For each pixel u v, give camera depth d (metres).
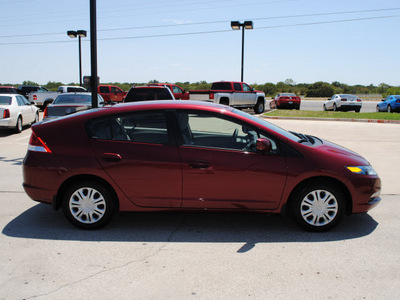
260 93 25.69
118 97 28.42
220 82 24.45
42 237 4.68
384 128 15.69
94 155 4.77
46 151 4.86
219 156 4.70
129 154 4.74
